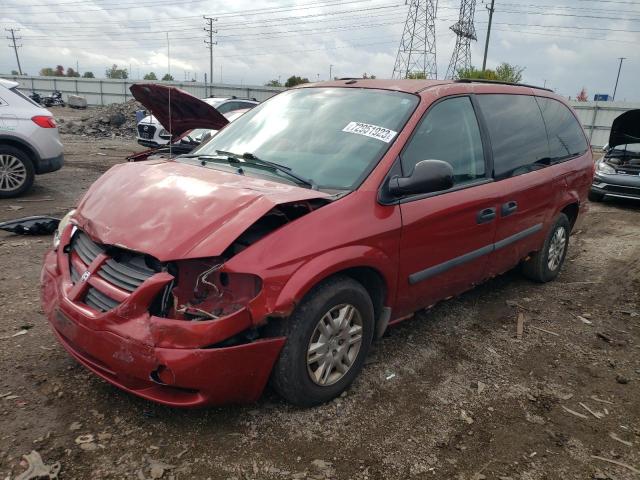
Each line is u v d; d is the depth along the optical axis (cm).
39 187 912
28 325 373
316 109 385
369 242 298
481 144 400
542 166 471
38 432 264
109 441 261
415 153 340
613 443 289
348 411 299
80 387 304
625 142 1080
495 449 278
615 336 427
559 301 496
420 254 337
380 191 312
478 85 422
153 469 245
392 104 363
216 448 262
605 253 686
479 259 398
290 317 270
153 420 279
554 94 540
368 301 310
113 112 2380
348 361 308
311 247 270
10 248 548
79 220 300
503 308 469
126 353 247
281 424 283
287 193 281
